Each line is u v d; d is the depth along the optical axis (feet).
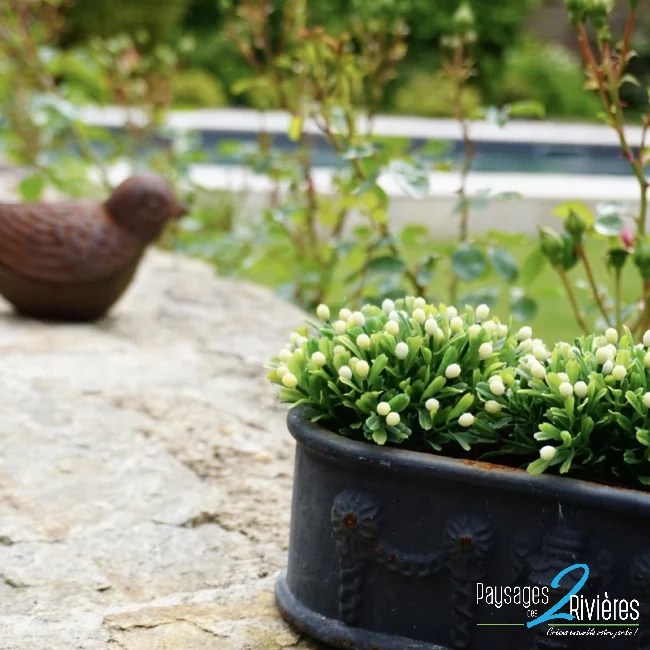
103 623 6.66
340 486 6.24
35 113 20.04
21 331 13.48
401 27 14.02
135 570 7.45
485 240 12.64
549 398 5.93
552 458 5.73
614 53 9.38
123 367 11.96
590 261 22.35
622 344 6.24
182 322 14.44
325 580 6.35
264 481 9.00
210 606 6.94
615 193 29.55
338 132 13.15
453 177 33.19
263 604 6.98
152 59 21.67
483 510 5.85
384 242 12.78
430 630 6.03
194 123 41.86
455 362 6.35
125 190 13.99
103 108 22.21
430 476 5.90
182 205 14.28
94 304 14.05
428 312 6.78
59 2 22.65
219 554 7.77
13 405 10.42
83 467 9.09
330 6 54.39
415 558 6.01
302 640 6.49
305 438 6.33
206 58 55.57
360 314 6.66
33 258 13.67
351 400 6.33
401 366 6.34
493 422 6.18
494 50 57.77
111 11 49.65
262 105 18.39
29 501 8.40
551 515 5.69
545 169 43.75
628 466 5.92
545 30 68.23
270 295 16.31
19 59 20.21
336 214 15.89
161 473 9.07
